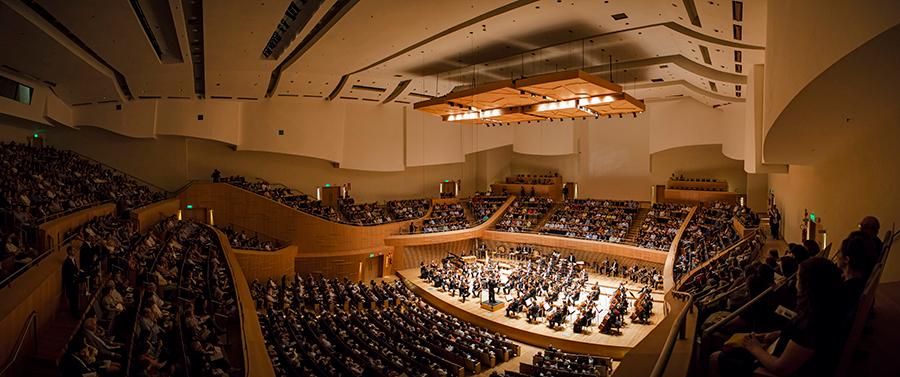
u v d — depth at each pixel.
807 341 2.16
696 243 23.41
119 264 10.84
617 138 32.88
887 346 2.91
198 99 25.27
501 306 22.00
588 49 18.83
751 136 15.38
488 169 38.56
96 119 23.30
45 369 6.54
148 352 7.59
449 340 16.97
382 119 31.39
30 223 10.66
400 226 29.91
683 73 20.28
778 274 5.29
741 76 17.11
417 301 22.62
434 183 36.47
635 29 16.06
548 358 15.55
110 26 14.16
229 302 11.98
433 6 13.98
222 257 17.44
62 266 8.52
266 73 21.98
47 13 13.73
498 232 30.92
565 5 14.05
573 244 28.02
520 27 16.19
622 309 18.95
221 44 16.91
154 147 25.28
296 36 16.34
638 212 30.17
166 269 12.30
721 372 2.86
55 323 7.95
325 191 31.22
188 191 24.64
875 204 8.27
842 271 2.82
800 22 6.77
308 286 23.05
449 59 20.89
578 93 17.39
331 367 12.55
